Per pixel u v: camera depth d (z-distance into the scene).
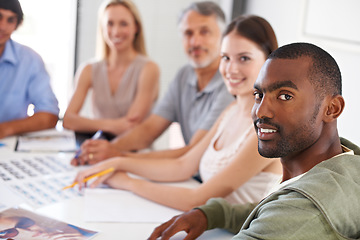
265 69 0.60
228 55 1.06
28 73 1.72
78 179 1.13
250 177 1.01
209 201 0.92
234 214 0.90
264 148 0.61
